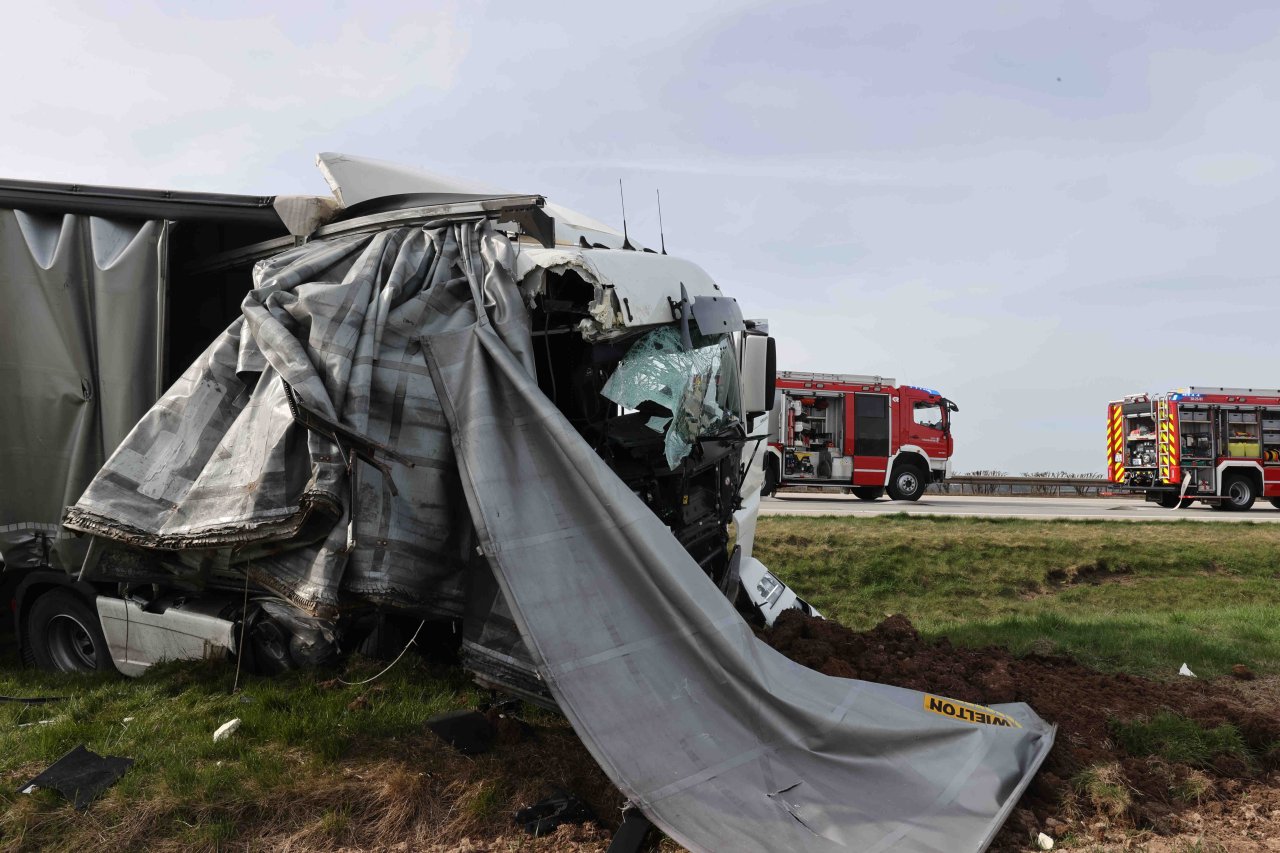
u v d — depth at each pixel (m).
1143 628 7.46
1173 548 13.73
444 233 4.75
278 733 4.04
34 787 3.51
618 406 4.92
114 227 5.48
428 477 4.08
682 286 5.01
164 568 4.55
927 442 21.83
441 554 4.09
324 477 3.81
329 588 3.83
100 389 5.34
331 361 4.00
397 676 4.77
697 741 3.43
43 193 5.41
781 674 3.83
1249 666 6.06
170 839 3.22
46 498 5.38
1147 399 23.14
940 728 3.73
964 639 7.15
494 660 3.94
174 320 5.70
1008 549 13.12
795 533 13.37
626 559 3.78
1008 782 3.53
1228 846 3.26
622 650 3.61
